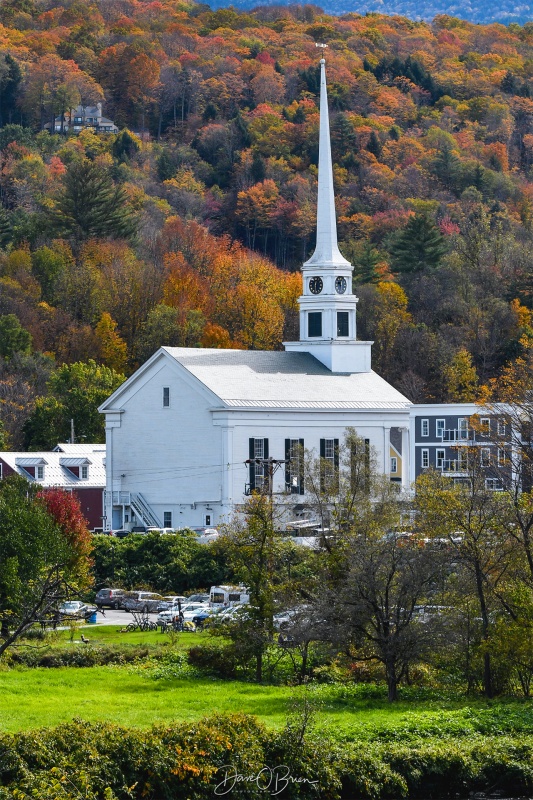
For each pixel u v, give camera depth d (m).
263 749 170.25
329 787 169.00
